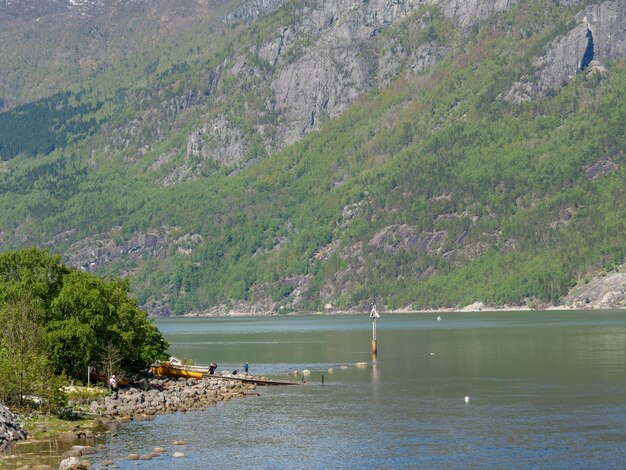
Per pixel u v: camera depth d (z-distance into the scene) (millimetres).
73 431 154250
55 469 129000
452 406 180250
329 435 154000
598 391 195000
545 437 149125
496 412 172250
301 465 134875
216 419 168750
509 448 142250
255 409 180250
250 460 137500
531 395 191750
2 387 162875
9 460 134375
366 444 147000
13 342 171250
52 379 166000
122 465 133000
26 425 155750
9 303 192125
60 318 197750
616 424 158250
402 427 159750
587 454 137750
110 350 198875
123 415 171125
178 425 162500
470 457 137500
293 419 168500
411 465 133750
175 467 132625
